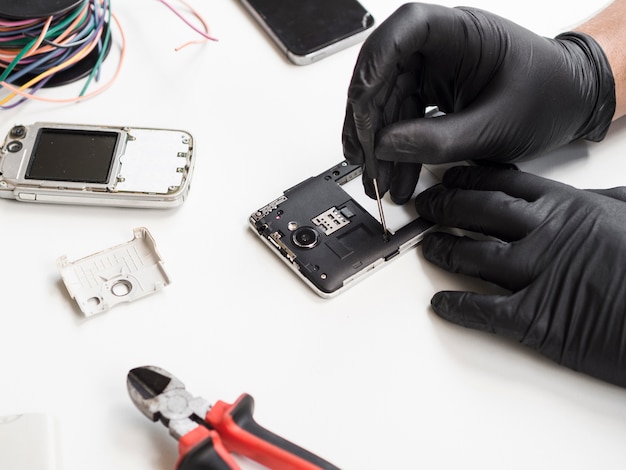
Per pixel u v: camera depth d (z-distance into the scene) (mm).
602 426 707
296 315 773
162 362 736
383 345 755
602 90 897
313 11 1028
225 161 896
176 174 844
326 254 802
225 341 752
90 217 839
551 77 854
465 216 807
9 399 707
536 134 867
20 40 901
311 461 621
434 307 775
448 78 851
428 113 925
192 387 719
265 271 806
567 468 681
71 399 709
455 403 718
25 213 838
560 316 738
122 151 854
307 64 1000
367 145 767
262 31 1033
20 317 760
